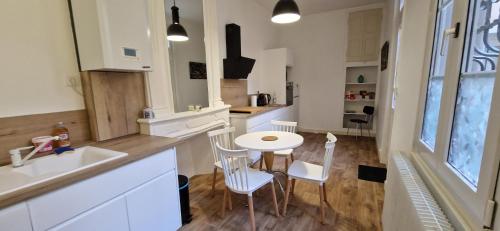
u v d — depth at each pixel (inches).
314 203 91.7
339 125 209.2
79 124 69.8
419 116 65.3
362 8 181.8
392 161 68.2
